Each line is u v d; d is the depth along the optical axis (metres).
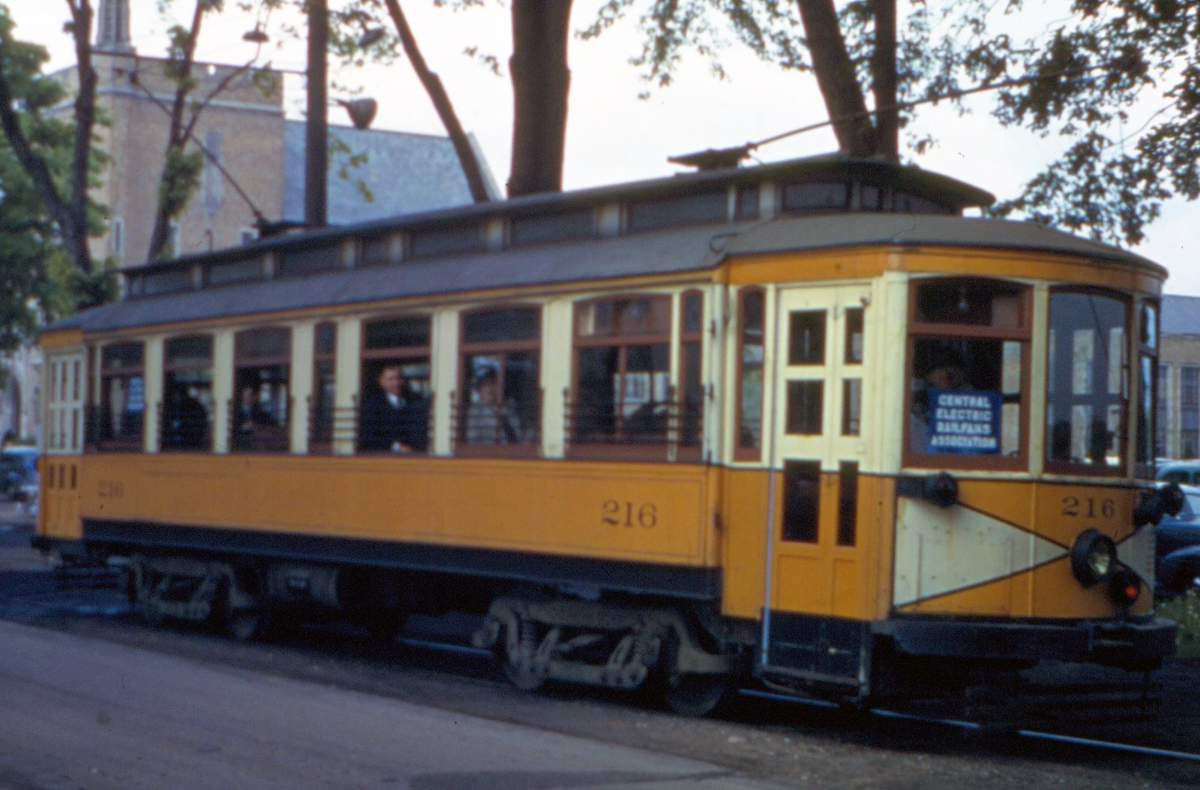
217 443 15.37
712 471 10.70
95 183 43.19
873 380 9.98
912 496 9.88
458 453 12.62
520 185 18.23
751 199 11.28
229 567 15.62
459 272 12.88
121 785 8.16
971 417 10.04
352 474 13.67
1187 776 9.32
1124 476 10.48
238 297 15.43
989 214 15.75
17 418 60.34
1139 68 14.99
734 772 8.96
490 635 12.59
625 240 11.80
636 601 11.55
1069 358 10.26
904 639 9.73
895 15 17.38
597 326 11.58
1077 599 10.16
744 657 10.89
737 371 10.68
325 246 14.91
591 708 11.43
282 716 10.41
